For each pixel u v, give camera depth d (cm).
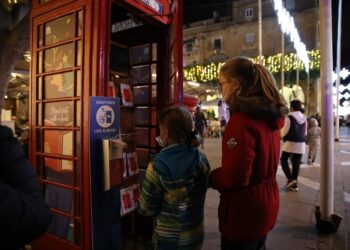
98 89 221
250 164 151
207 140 1546
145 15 275
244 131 152
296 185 538
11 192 84
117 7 299
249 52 2591
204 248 312
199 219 179
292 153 530
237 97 157
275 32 2491
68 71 240
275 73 2062
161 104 323
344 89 2197
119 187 243
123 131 309
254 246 166
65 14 243
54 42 255
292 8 2452
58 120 250
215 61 2711
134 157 317
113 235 240
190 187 169
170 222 169
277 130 171
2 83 379
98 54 220
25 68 574
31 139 274
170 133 175
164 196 170
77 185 236
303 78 2297
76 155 235
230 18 2745
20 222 83
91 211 222
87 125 221
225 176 155
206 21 2792
